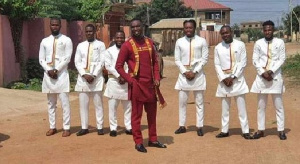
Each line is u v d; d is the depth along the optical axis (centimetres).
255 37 8288
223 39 777
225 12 7362
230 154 673
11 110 1095
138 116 696
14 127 897
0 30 1427
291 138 773
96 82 805
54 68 802
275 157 654
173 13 5575
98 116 816
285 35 7962
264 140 761
